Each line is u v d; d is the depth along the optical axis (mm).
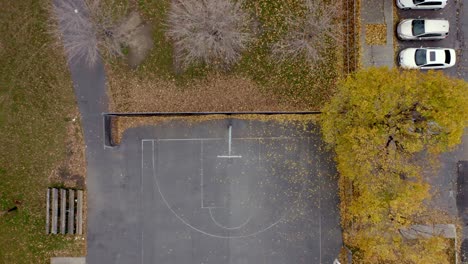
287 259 25281
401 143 21578
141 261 25031
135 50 24844
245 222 25281
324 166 25531
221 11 23719
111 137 24938
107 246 24984
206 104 25203
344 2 25344
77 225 24703
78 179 24969
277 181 25406
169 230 25141
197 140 25219
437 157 25359
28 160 24859
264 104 25297
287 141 25469
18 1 24438
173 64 24938
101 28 23922
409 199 20969
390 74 21406
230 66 25125
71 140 24922
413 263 24203
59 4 24453
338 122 22094
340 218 25438
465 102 20219
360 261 25031
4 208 24766
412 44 25688
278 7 25188
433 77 21078
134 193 25078
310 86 25391
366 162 21312
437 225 25484
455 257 25422
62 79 24734
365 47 25453
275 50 25125
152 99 25031
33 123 24797
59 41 24469
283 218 25359
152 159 25125
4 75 24578
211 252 25203
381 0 25547
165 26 24812
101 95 24891
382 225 22172
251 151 25375
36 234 24812
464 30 25703
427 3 24859
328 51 25359
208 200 25219
